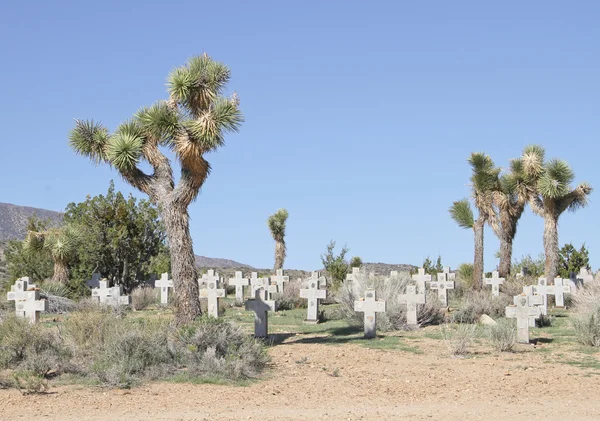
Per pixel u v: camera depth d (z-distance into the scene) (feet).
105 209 115.24
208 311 75.97
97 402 38.19
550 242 103.65
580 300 82.99
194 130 57.16
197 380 44.19
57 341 50.88
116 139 59.93
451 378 45.52
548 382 43.80
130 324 54.90
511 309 61.77
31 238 113.91
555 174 101.40
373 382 44.29
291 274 195.93
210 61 61.62
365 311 66.18
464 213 116.26
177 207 59.98
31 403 37.88
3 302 91.56
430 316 76.89
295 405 37.63
